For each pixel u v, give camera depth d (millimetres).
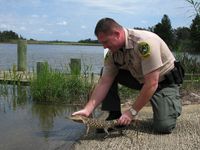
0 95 3350
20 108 2885
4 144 1948
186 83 3146
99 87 1993
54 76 3209
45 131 2193
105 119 2078
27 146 1918
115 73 2014
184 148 1761
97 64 5383
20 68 5086
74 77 3238
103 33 1792
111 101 2025
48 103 3105
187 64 3537
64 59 6949
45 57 7910
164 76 1946
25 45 5105
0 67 5609
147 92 1835
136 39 1827
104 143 1861
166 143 1830
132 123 2096
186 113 2406
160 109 1941
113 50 1861
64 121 2449
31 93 3223
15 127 2289
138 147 1785
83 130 2174
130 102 2879
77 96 3172
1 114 2660
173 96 1965
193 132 1989
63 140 2002
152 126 2090
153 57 1809
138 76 1928
